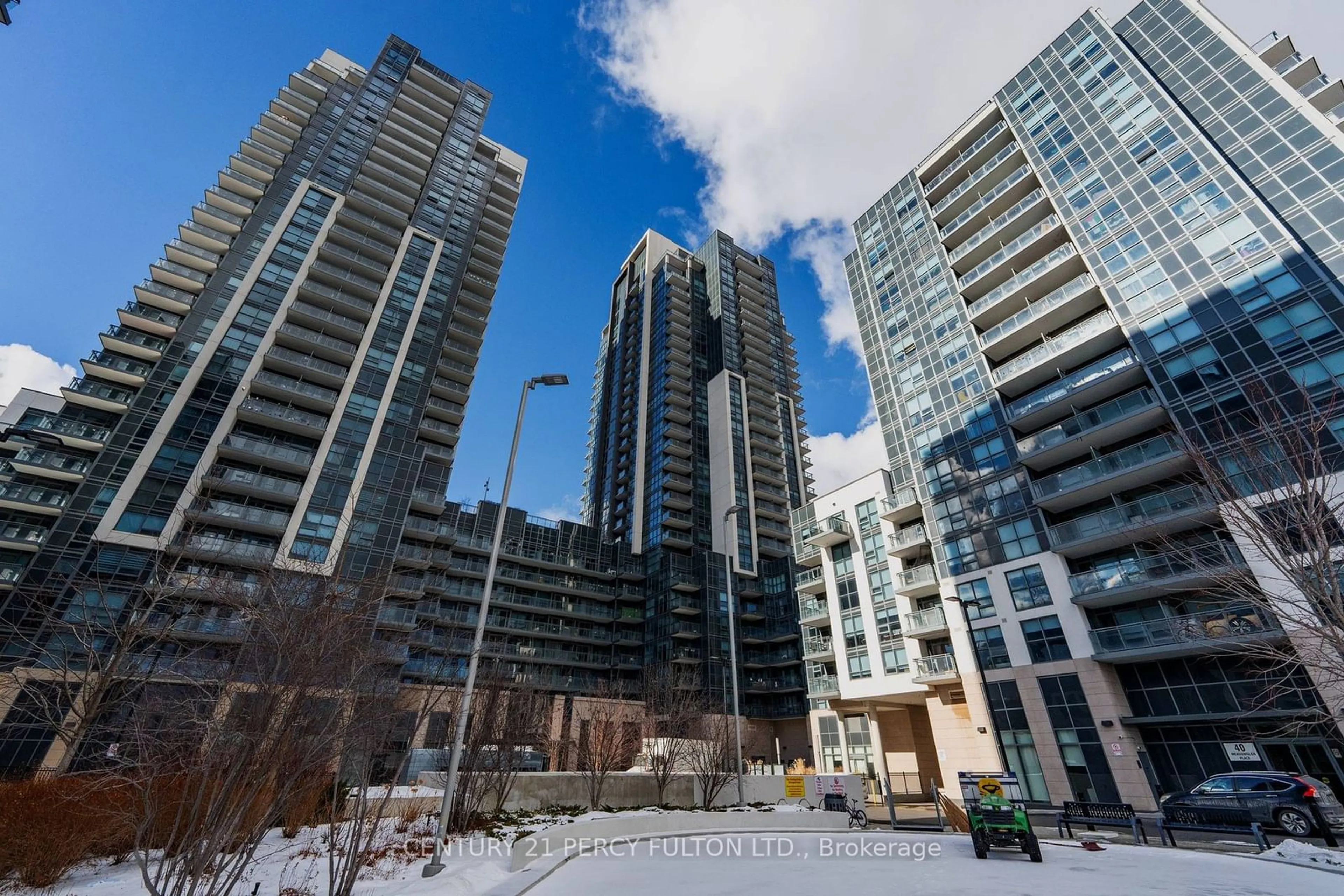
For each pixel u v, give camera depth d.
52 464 40.09
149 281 48.78
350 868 8.48
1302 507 12.35
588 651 65.12
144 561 36.31
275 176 58.47
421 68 77.19
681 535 74.81
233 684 8.44
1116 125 36.50
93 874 10.07
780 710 60.78
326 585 10.59
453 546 60.00
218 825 6.86
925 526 38.09
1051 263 36.56
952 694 33.59
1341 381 23.39
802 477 89.50
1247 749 23.34
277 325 50.34
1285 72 34.44
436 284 62.22
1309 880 10.12
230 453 43.19
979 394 37.97
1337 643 11.18
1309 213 27.09
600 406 102.19
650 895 9.03
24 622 29.75
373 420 50.91
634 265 110.38
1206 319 28.31
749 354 94.81
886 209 52.09
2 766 26.09
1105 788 25.59
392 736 12.88
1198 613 25.14
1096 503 31.33
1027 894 9.02
